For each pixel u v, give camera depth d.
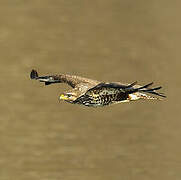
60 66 36.56
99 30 41.62
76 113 31.84
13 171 26.31
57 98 33.03
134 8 45.22
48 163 27.02
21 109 32.16
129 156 27.67
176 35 41.12
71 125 30.75
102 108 32.19
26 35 40.22
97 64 37.09
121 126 30.62
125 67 36.84
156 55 38.41
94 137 29.53
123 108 32.31
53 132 30.03
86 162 27.05
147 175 26.03
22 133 29.92
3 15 42.56
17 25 41.41
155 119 31.34
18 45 38.91
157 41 40.22
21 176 25.92
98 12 44.16
